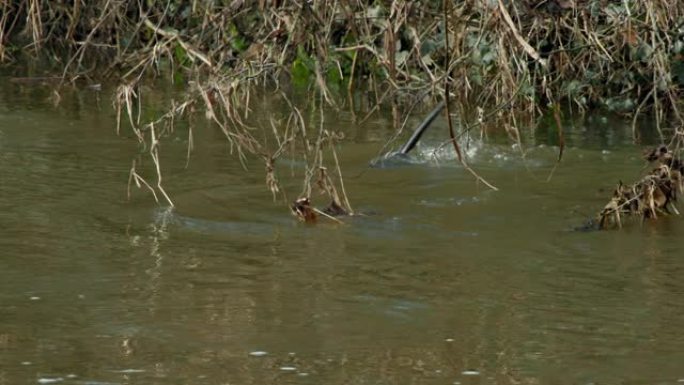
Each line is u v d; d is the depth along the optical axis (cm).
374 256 1082
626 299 969
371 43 1563
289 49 1334
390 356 838
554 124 1700
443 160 1471
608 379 801
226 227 1171
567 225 1196
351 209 1235
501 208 1255
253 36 1477
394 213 1231
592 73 1769
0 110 1731
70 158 1444
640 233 1167
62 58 2216
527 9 1355
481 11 1283
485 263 1066
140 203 1250
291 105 1269
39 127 1619
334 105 1678
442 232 1166
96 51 2217
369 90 1917
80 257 1062
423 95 1385
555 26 1616
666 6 1652
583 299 969
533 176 1395
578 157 1497
